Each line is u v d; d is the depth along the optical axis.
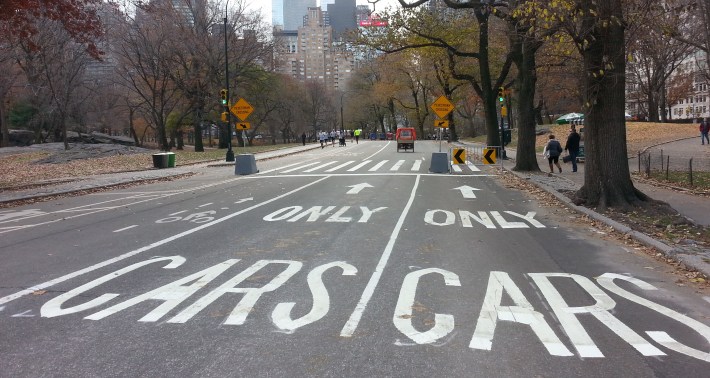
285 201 14.62
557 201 13.98
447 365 4.36
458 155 23.31
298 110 85.56
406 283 6.67
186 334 5.05
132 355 4.58
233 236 9.80
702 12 14.11
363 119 103.25
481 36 28.61
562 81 44.75
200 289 6.48
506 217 11.75
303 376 4.17
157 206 14.38
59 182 22.02
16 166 30.84
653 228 9.95
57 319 5.50
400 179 20.47
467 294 6.22
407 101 83.94
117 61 48.50
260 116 71.94
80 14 22.42
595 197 12.41
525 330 5.12
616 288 6.50
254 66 55.47
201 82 51.28
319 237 9.59
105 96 60.06
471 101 66.31
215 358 4.52
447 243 9.05
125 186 21.02
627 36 13.84
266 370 4.28
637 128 45.12
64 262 8.04
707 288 6.51
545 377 4.15
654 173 19.89
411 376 4.17
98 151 37.84
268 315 5.55
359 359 4.48
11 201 16.03
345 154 40.19
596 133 12.31
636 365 4.38
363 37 25.84
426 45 25.69
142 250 8.77
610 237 9.54
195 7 47.00
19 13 20.41
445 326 5.21
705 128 33.28
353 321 5.36
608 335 5.01
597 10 11.28
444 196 15.38
